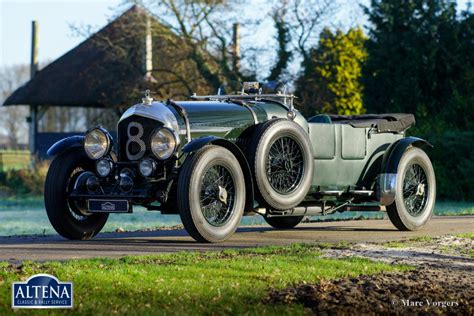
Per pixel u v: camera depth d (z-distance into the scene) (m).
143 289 6.70
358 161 11.64
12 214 23.86
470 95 27.73
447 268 8.16
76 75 46.81
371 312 6.41
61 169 10.43
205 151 9.73
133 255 8.43
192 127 10.15
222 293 6.64
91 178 10.32
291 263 7.99
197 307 6.24
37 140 48.09
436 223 13.35
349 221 13.96
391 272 7.80
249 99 11.22
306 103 32.84
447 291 7.08
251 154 10.27
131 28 34.62
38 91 47.38
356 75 32.84
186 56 33.78
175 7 33.22
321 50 33.28
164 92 35.03
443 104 28.83
